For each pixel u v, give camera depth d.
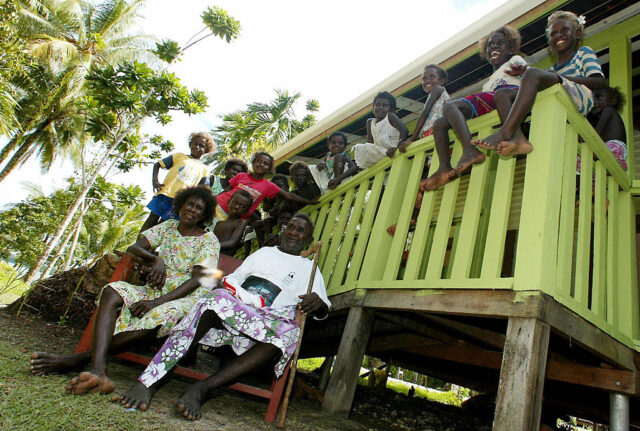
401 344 4.31
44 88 16.86
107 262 5.01
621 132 3.51
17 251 20.62
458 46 5.02
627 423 2.56
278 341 2.39
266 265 2.94
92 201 22.88
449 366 5.27
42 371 2.20
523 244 2.29
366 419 3.57
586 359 3.20
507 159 2.68
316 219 5.21
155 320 2.42
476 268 3.83
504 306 2.23
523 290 2.17
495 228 2.53
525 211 2.36
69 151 20.78
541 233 2.22
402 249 3.19
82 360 2.33
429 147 3.42
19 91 16.56
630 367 2.68
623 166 3.28
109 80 14.47
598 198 2.88
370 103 6.56
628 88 4.03
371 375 6.76
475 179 2.82
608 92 3.59
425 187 3.09
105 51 18.11
